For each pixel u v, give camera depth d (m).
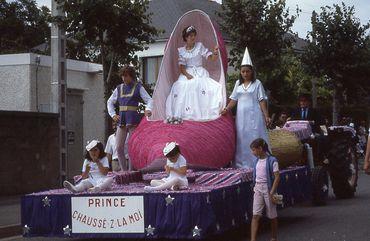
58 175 17.89
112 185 9.97
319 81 31.72
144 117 11.19
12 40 44.88
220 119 10.71
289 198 10.96
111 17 16.00
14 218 12.55
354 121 39.06
